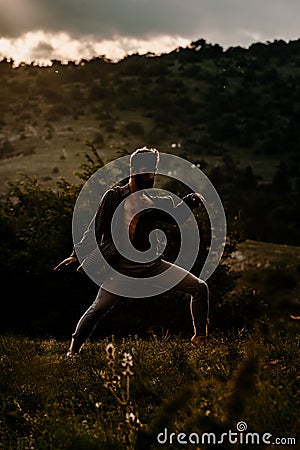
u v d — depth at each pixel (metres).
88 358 7.32
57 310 15.42
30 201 17.53
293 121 142.12
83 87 186.50
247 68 181.12
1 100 178.00
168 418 4.79
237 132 137.75
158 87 174.38
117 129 147.50
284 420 4.71
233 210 61.62
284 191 96.88
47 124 151.75
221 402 4.77
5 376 6.76
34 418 5.40
